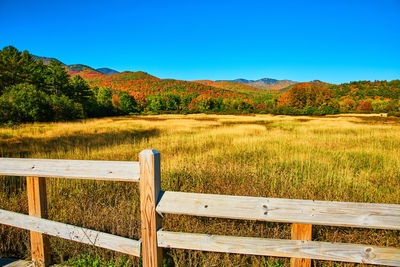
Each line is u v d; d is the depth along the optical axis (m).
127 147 9.07
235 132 14.70
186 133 15.18
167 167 4.69
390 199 3.30
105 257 2.05
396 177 4.64
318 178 4.45
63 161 1.63
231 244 1.40
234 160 6.41
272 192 3.29
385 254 1.30
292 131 15.84
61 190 3.42
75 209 2.77
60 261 2.10
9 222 1.90
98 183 3.72
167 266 1.96
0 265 2.02
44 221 1.81
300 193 3.36
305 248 1.34
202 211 1.36
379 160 6.74
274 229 2.33
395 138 11.36
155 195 1.41
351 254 1.31
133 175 1.46
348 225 1.25
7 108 21.34
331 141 10.73
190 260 1.89
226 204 1.35
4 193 3.31
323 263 1.95
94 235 1.66
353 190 3.70
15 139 11.77
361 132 14.58
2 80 36.19
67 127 18.27
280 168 5.28
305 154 7.52
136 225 2.44
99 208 2.84
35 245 1.93
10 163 1.74
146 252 1.48
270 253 1.37
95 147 9.06
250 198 1.34
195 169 4.39
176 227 2.38
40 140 11.45
